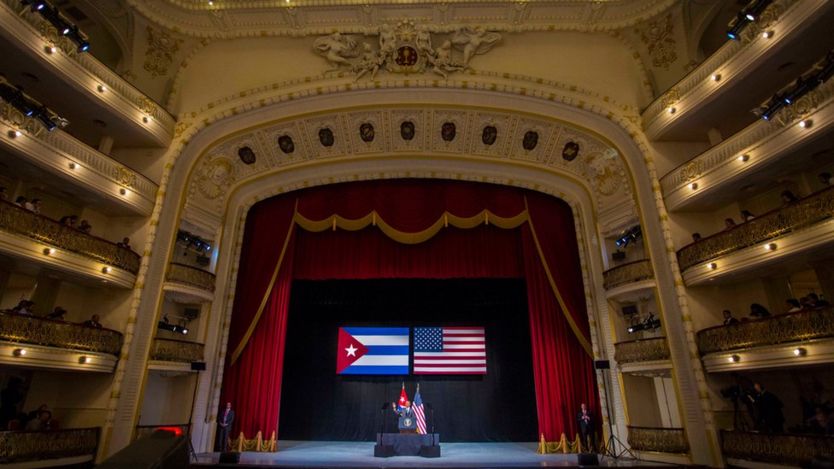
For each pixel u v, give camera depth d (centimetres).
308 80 1247
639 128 1152
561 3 1183
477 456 1111
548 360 1331
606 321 1236
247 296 1384
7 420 879
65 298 1037
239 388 1316
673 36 1159
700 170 1009
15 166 916
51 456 842
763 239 873
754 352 853
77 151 974
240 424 1275
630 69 1212
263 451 1220
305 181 1449
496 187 1484
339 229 1498
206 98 1250
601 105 1191
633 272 1121
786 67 887
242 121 1278
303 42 1273
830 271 882
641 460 1018
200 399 1184
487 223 1437
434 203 1462
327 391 1512
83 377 1002
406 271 1434
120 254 1038
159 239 1136
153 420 1125
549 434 1253
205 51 1281
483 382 1504
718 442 905
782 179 943
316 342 1557
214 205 1330
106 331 980
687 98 1026
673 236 1067
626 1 1166
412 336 1528
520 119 1307
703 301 1017
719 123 1066
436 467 880
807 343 778
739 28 855
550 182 1414
